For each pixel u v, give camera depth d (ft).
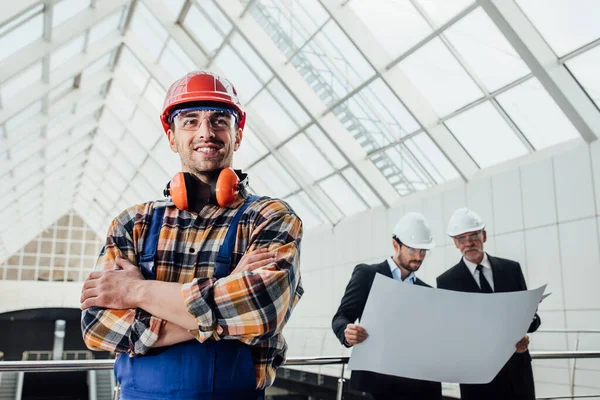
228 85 5.89
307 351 57.62
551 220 30.32
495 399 10.82
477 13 27.40
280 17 37.45
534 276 31.14
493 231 34.40
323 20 34.86
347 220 52.60
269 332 4.74
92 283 5.01
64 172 91.15
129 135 74.18
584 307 27.99
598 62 26.09
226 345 4.81
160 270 5.17
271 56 39.73
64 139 71.05
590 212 28.09
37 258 121.29
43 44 38.01
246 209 5.39
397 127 38.70
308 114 41.78
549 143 31.42
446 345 8.93
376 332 8.99
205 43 43.91
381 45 33.68
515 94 30.27
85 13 39.11
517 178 32.78
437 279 12.28
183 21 43.37
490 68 30.07
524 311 9.01
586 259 28.12
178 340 4.75
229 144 5.68
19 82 42.32
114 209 114.93
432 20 29.86
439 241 39.34
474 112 33.30
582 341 27.76
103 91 65.31
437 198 39.68
